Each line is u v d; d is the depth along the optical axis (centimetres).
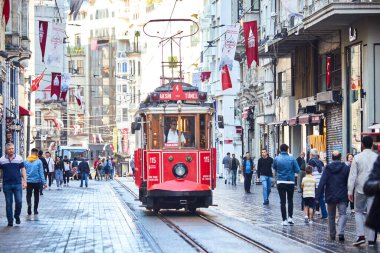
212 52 9900
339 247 2281
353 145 4812
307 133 5947
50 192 5959
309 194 3047
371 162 2312
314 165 3356
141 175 3559
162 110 3478
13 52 7050
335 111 5141
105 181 9269
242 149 8600
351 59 4875
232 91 9331
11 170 2989
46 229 2845
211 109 3509
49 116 15562
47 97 15538
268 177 4216
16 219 3036
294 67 6238
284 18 6378
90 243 2397
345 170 2461
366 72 4581
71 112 18962
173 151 3475
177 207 3509
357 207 2323
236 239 2509
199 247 2294
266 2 7262
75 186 7319
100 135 18438
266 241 2431
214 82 9788
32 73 10712
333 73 5244
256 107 7894
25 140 9244
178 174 3469
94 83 19588
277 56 6500
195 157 3481
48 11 12406
